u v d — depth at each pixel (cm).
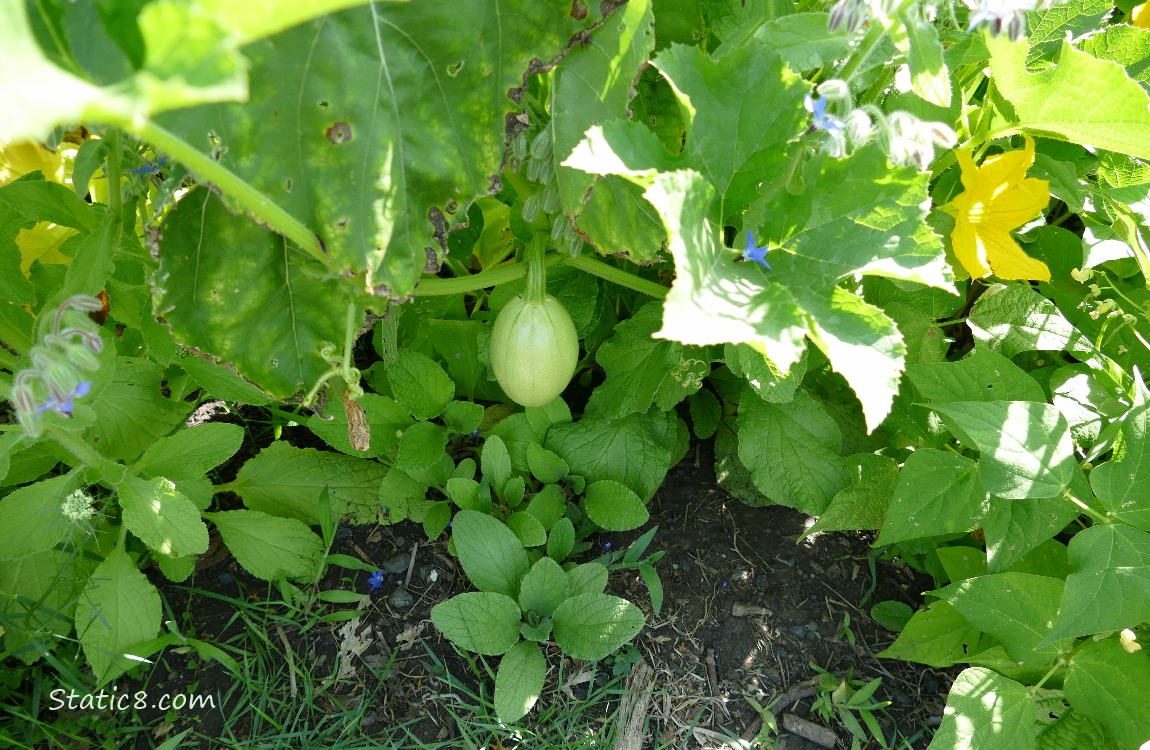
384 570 82
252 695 73
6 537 68
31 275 79
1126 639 65
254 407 94
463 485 80
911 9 52
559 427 85
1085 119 65
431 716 73
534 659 72
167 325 60
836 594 83
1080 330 87
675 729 74
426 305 88
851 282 76
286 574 76
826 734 74
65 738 69
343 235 55
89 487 79
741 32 65
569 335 73
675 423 86
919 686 77
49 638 70
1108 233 79
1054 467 66
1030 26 76
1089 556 63
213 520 76
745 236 57
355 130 53
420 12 53
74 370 53
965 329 98
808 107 53
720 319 48
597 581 77
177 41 30
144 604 69
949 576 75
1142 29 73
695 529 86
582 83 59
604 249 67
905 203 53
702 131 56
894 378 50
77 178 64
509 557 77
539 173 65
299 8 30
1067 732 68
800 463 79
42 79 29
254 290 62
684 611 81
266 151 52
